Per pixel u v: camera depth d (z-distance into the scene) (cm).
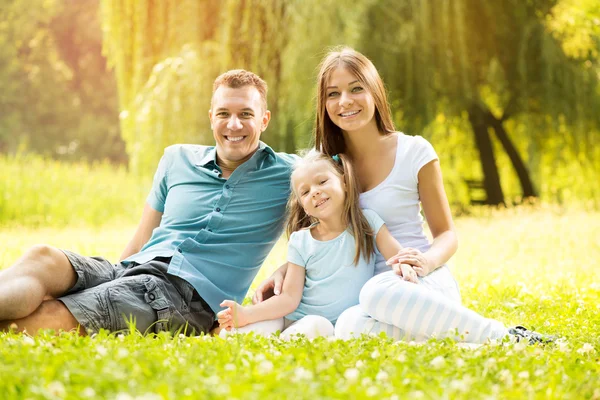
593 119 1611
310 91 1419
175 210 459
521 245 1064
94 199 1733
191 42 1530
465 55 1556
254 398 221
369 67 456
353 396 229
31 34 3459
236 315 400
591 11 1791
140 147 1570
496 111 1870
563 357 322
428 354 305
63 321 381
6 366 262
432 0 1532
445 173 1866
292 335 352
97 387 237
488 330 383
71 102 3591
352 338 346
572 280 700
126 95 1614
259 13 1470
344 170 438
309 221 448
